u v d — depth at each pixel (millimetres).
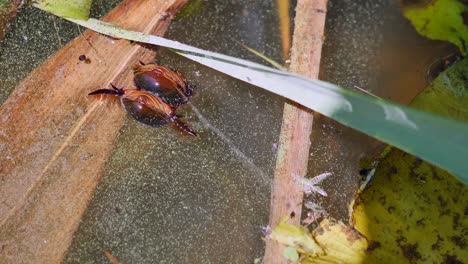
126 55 236
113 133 230
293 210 230
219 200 229
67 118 229
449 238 225
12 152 226
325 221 229
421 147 221
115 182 228
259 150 234
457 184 226
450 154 221
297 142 235
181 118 234
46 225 223
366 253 225
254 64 233
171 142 232
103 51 236
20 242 221
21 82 232
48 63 234
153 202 228
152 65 232
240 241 227
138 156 230
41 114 229
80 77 233
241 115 236
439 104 233
